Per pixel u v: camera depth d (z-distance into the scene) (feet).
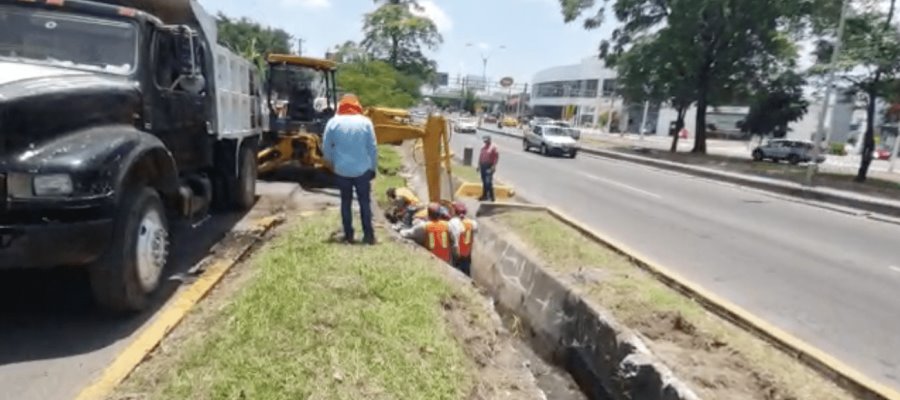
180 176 20.71
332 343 12.14
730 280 26.43
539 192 54.39
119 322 14.57
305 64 43.32
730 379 14.83
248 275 16.97
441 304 16.37
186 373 10.82
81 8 16.31
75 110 13.65
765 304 23.11
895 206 52.95
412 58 127.75
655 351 16.35
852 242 38.17
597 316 18.80
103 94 14.61
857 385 14.14
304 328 12.57
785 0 99.45
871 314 22.47
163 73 17.98
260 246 21.52
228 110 25.57
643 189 61.46
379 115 36.24
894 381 16.51
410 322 13.94
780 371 14.96
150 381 10.82
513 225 31.53
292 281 15.30
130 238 14.25
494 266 28.73
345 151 20.49
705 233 37.91
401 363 12.04
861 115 207.41
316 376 10.99
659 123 277.03
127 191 14.46
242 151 29.01
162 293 16.38
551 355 20.98
